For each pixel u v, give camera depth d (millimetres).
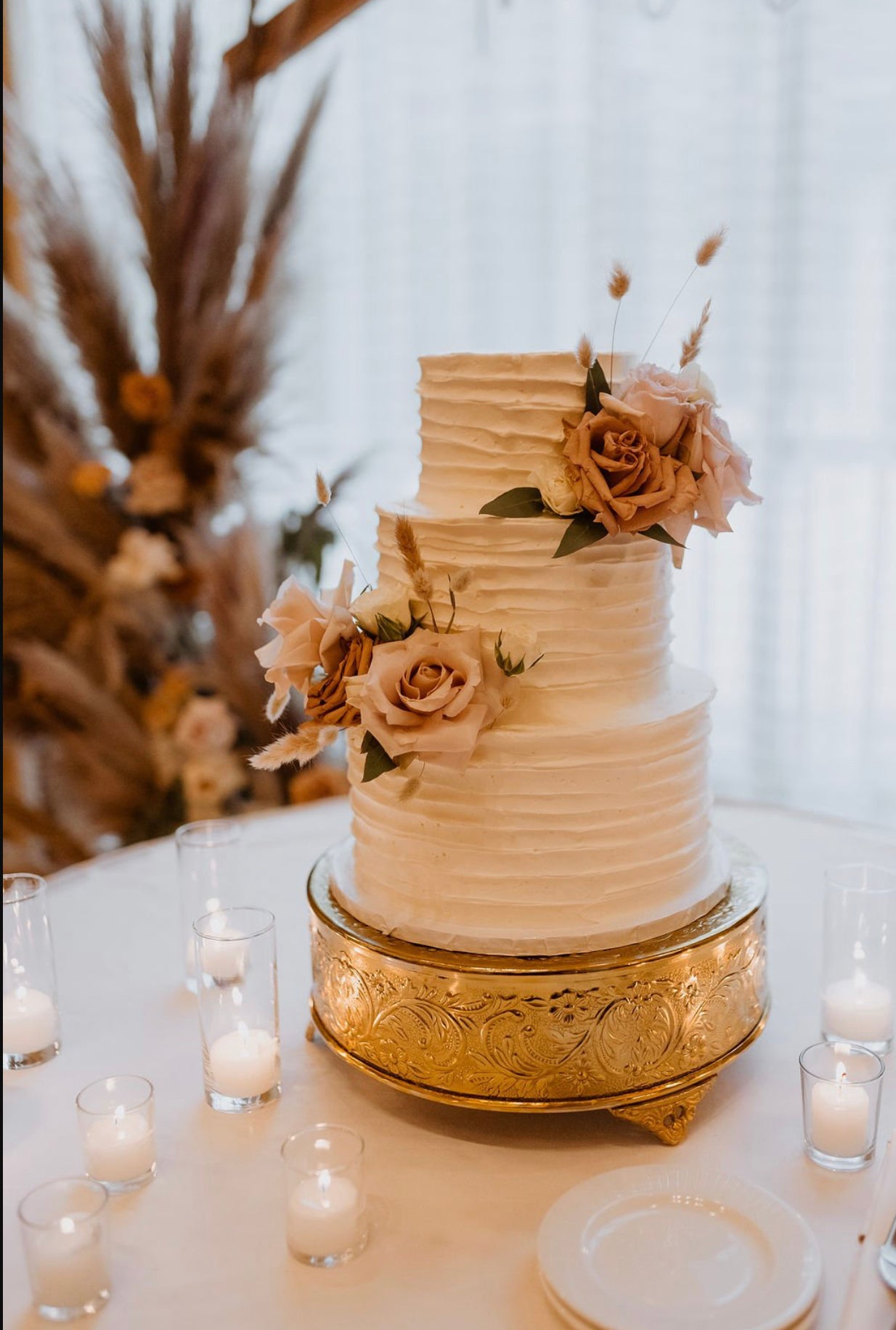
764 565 4023
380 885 1731
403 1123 1673
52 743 3557
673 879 1669
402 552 1545
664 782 1633
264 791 3443
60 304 3293
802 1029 1879
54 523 3350
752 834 2574
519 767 1566
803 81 3674
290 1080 1795
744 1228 1391
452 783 1595
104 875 2531
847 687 4082
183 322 3322
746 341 3912
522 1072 1566
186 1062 1838
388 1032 1632
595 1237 1378
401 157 4066
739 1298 1272
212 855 2043
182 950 2146
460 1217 1470
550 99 3871
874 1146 1566
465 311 4082
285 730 1671
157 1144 1639
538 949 1579
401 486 4273
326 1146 1457
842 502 3955
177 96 3232
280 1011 1985
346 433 4301
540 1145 1615
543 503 1582
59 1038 1885
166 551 3332
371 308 4176
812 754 4152
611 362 1630
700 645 4168
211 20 3705
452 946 1606
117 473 3461
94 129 3357
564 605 1596
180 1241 1439
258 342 3346
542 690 1615
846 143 3707
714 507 1567
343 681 1563
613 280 1589
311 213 3609
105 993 2041
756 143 3779
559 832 1593
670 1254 1351
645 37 3773
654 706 1673
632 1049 1570
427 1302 1327
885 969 1816
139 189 3246
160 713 3430
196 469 3445
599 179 3852
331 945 1714
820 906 2248
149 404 3314
